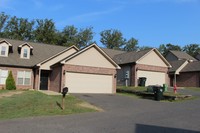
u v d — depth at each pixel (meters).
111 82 29.91
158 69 36.38
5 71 30.12
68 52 33.28
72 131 10.59
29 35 61.84
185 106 18.80
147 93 25.83
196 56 66.50
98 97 24.25
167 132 10.41
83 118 13.84
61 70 27.72
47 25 61.94
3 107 16.70
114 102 21.08
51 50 36.25
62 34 64.12
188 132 10.45
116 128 11.15
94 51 29.30
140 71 34.97
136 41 77.94
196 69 40.66
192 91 30.70
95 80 29.00
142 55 35.28
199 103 20.61
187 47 95.06
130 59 36.41
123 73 36.66
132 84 34.72
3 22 60.75
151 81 35.59
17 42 35.09
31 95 22.00
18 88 30.48
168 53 63.84
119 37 75.88
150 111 16.39
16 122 12.66
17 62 31.02
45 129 10.95
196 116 14.25
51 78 30.95
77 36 67.00
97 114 15.30
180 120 13.03
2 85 29.80
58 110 16.34
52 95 23.28
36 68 31.22
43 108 16.78
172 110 16.75
